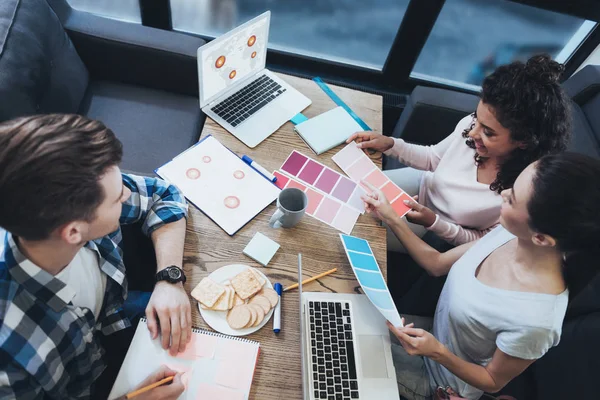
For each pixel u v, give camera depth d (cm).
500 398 118
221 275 104
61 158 63
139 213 109
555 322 90
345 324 102
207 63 127
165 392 84
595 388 117
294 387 92
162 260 103
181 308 97
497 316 97
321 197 124
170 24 222
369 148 142
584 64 216
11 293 75
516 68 108
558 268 93
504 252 105
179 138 171
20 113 131
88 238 78
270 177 125
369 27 274
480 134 119
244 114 139
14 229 66
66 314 83
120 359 113
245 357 93
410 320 133
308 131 138
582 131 179
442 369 115
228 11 253
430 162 154
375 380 95
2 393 74
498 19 269
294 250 112
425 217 133
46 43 144
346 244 110
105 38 164
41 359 79
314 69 239
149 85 182
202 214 115
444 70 247
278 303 101
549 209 81
